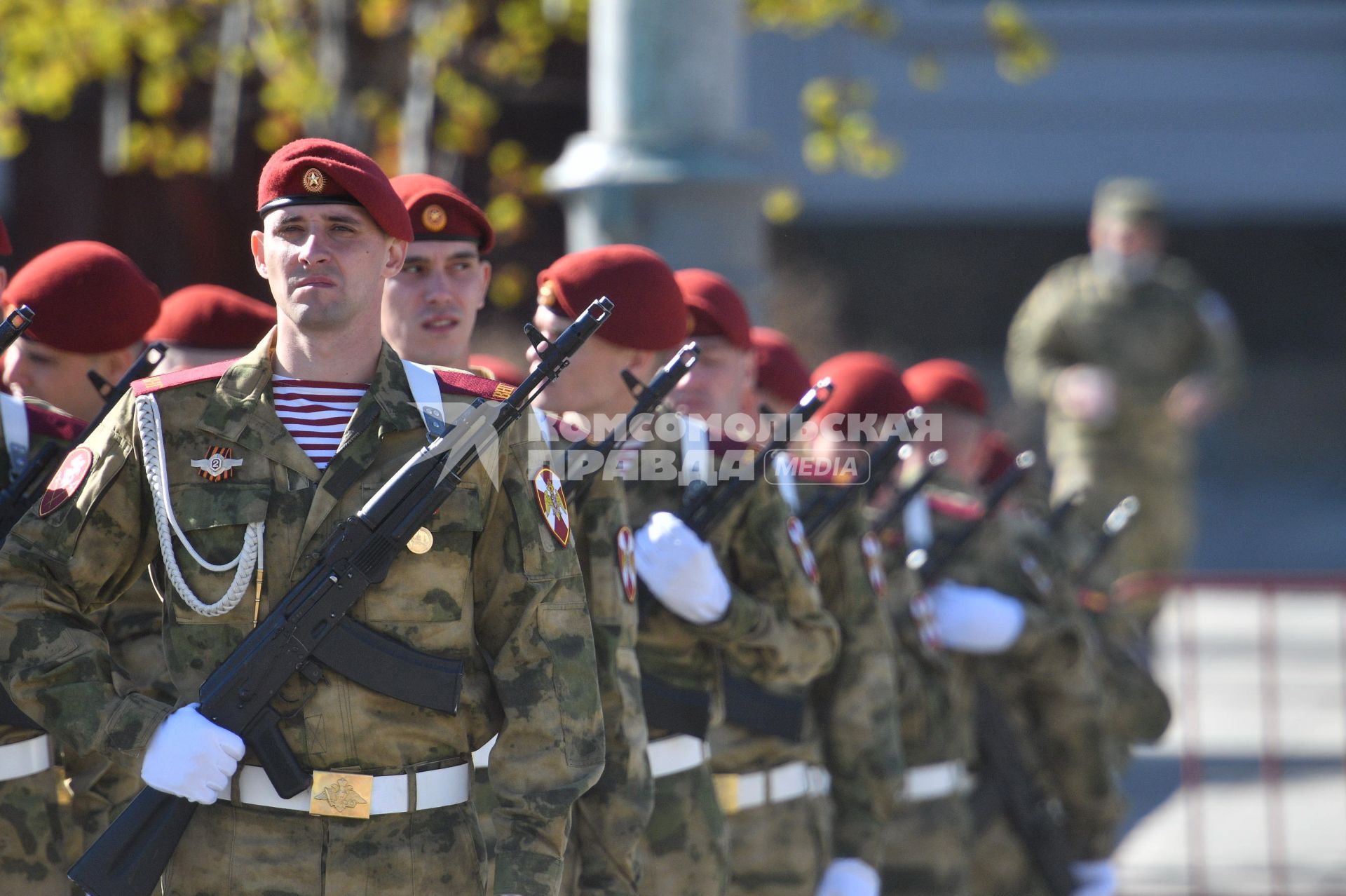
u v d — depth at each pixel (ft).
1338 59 271.49
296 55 95.25
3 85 101.40
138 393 36.83
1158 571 132.36
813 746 53.21
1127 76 271.49
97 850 35.37
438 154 108.88
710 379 52.29
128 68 102.32
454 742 36.81
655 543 46.32
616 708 41.86
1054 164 271.08
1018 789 66.23
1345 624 140.56
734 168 73.41
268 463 36.19
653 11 73.15
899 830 60.44
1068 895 66.03
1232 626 151.64
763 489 49.16
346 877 35.70
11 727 44.01
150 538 37.24
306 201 36.24
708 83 73.92
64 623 36.60
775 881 51.60
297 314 36.24
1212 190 273.95
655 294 47.37
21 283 51.44
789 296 165.99
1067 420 131.95
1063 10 270.67
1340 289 302.04
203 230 113.09
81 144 125.29
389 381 37.01
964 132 269.64
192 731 34.91
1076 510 83.76
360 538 35.55
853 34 256.73
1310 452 303.27
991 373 284.82
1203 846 90.43
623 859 41.63
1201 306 133.08
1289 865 87.20
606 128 74.90
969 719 65.16
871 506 63.26
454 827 36.83
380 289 37.29
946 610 62.85
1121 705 76.48
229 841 35.99
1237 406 303.89
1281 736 113.19
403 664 35.83
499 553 37.35
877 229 285.64
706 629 46.96
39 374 51.70
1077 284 133.08
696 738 47.80
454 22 98.58
